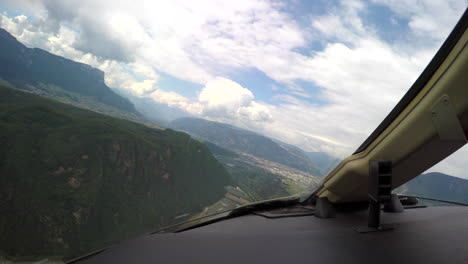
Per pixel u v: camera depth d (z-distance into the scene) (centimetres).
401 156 48
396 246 39
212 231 46
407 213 70
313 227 51
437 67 42
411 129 46
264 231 47
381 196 48
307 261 32
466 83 40
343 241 41
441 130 43
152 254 31
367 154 52
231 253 33
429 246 39
